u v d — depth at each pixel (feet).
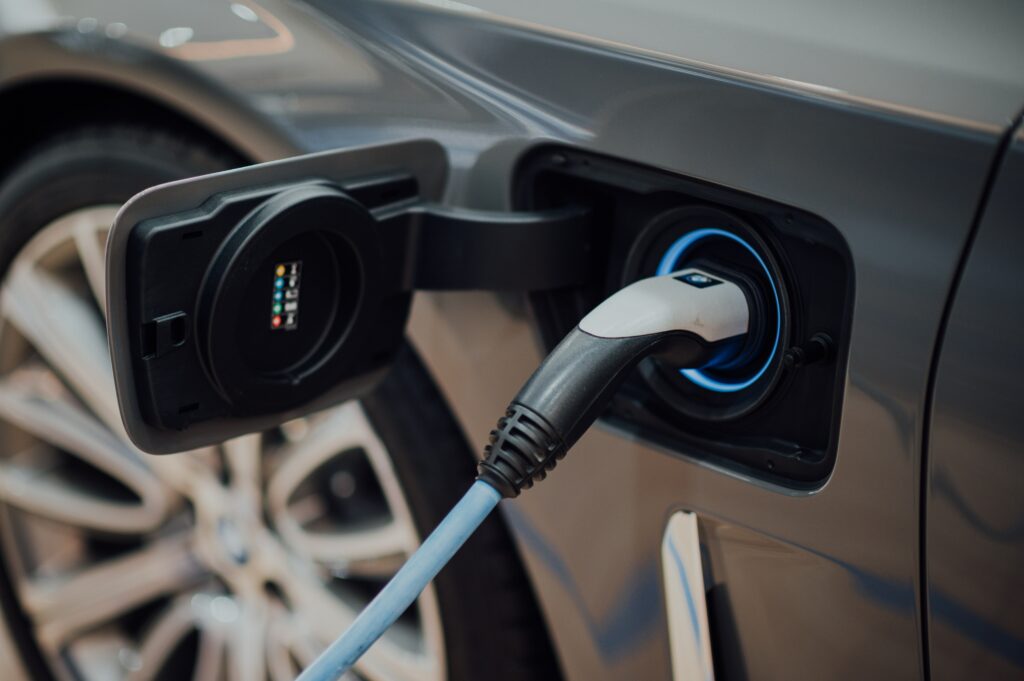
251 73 3.26
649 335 2.40
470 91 2.89
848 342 2.42
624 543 2.91
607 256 2.88
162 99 3.45
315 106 3.16
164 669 4.64
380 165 2.66
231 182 2.35
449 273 2.79
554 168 2.80
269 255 2.41
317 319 2.60
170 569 4.43
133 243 2.22
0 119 4.03
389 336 2.85
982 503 2.33
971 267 2.26
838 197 2.38
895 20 2.48
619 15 2.72
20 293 4.21
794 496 2.56
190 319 2.34
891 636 2.53
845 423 2.44
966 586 2.40
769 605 2.73
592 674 3.12
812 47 2.48
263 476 4.10
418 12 2.99
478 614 3.51
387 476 3.59
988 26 2.42
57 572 4.74
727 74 2.50
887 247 2.33
